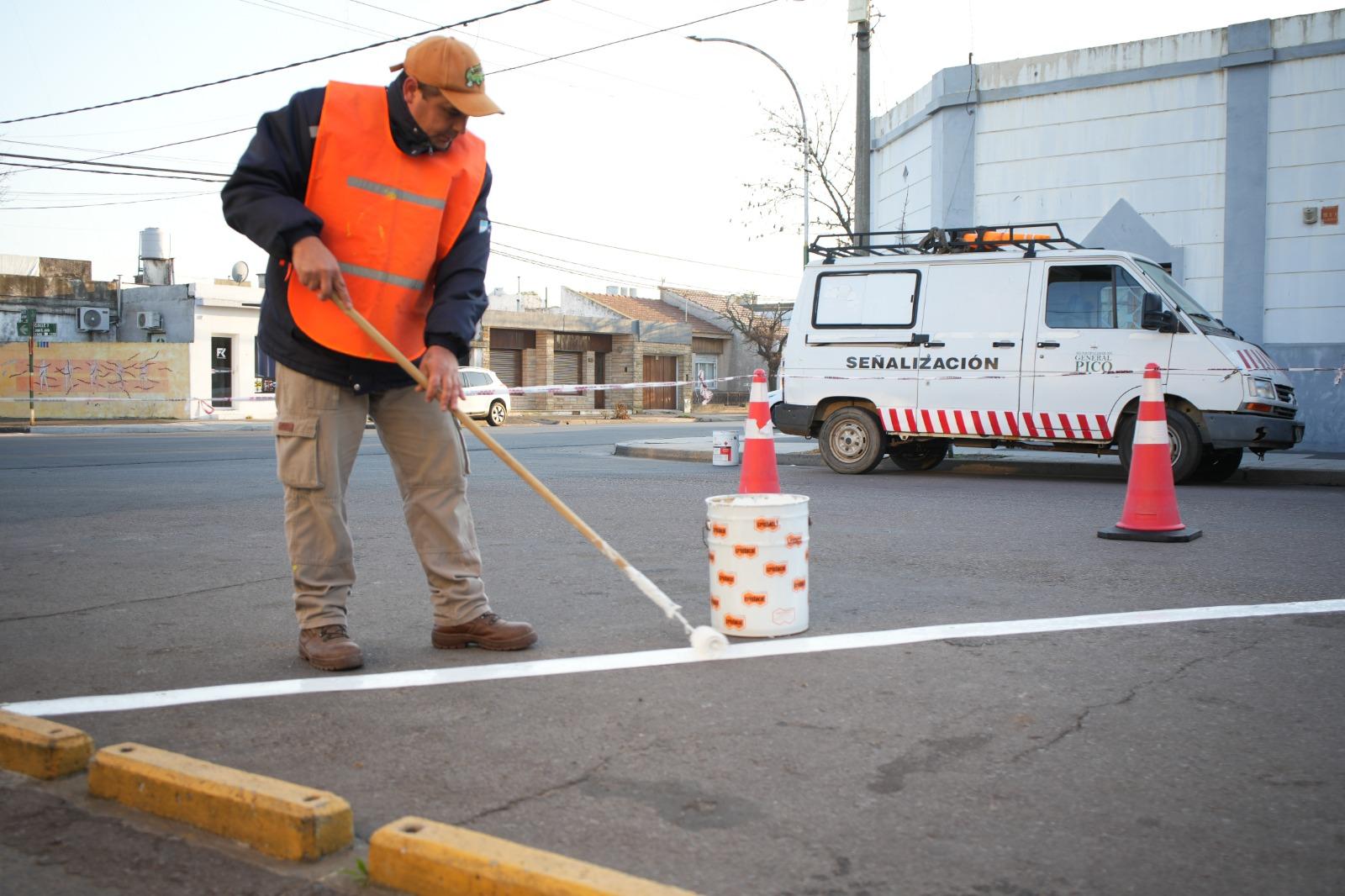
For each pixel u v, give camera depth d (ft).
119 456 49.60
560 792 8.78
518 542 21.84
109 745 9.91
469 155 12.60
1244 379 31.30
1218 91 43.83
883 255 36.29
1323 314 42.47
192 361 106.42
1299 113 42.34
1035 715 10.63
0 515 26.94
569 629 14.24
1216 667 12.30
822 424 37.29
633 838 7.92
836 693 11.37
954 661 12.58
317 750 9.77
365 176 11.81
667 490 32.04
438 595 13.25
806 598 14.08
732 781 9.00
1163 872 7.40
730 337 172.04
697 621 14.69
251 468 42.11
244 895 7.06
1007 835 7.98
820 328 36.70
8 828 8.06
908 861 7.57
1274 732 10.17
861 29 46.68
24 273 119.03
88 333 113.50
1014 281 34.17
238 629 14.57
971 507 27.12
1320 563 18.88
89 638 14.07
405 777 9.12
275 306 12.07
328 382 12.05
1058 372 33.32
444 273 12.35
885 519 24.98
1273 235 43.16
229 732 10.25
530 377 138.72
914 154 53.26
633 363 148.56
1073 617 14.79
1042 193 47.67
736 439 42.19
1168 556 19.75
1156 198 45.27
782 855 7.65
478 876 6.85
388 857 7.19
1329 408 42.47
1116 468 38.34
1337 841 7.89
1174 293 32.94
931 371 35.01
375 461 43.80
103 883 7.22
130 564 19.74
